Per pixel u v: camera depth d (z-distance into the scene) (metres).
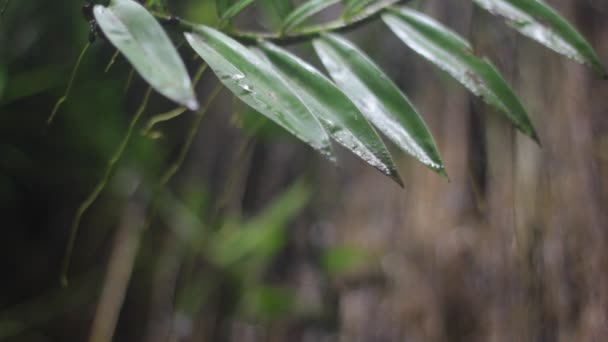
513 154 1.17
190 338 1.62
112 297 1.63
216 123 1.87
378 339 1.36
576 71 1.28
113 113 1.48
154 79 0.65
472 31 0.90
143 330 1.71
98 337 1.57
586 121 1.23
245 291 1.62
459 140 1.37
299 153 1.78
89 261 1.91
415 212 1.41
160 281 1.74
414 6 0.98
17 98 1.50
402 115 0.75
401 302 1.34
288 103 0.69
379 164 0.71
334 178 1.72
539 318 1.10
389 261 1.42
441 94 1.47
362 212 1.58
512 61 1.27
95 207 1.92
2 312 1.88
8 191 1.85
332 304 1.54
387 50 1.59
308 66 0.74
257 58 0.71
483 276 1.21
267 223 1.56
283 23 0.79
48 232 1.98
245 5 0.76
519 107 0.77
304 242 1.68
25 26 1.59
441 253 1.29
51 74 1.52
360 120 0.72
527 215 1.17
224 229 1.60
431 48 0.79
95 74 1.29
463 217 1.30
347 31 0.80
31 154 1.75
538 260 1.13
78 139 1.67
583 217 1.13
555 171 1.19
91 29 0.73
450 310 1.24
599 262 1.08
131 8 0.67
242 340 1.60
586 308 1.05
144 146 1.57
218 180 1.79
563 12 1.38
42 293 1.92
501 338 1.14
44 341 1.86
